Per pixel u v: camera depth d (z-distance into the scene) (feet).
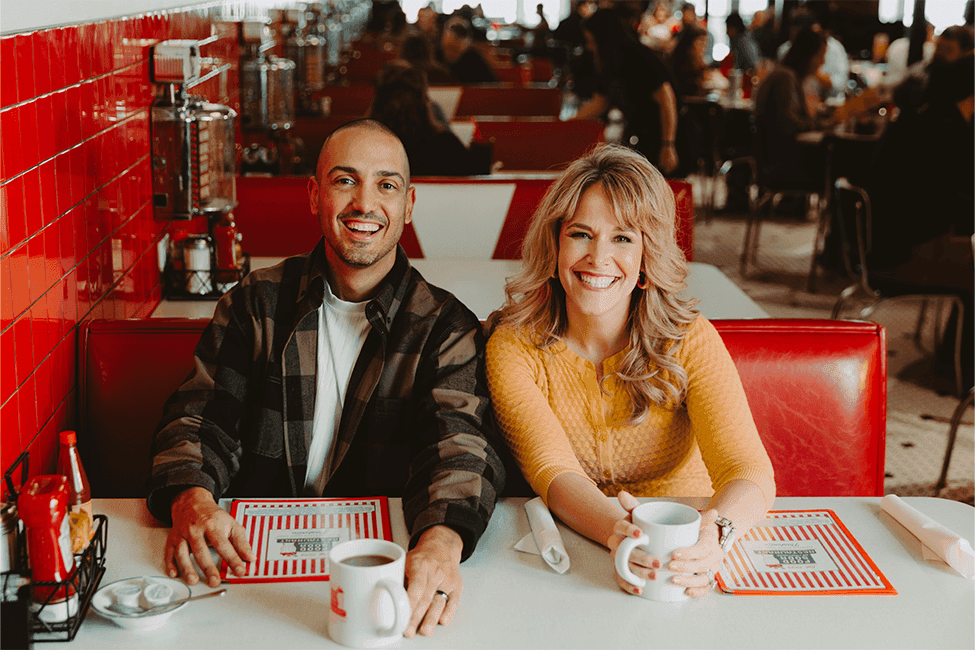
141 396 5.96
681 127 21.72
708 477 5.66
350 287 5.32
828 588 4.05
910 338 15.03
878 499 4.97
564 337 5.47
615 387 5.38
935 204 11.55
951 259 11.83
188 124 7.44
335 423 5.39
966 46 11.93
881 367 6.17
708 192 25.94
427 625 3.67
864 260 12.12
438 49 28.91
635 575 3.96
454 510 4.40
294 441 5.32
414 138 13.52
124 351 5.91
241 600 3.88
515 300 5.54
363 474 5.34
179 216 7.52
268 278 5.44
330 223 5.14
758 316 7.97
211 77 10.08
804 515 4.76
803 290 17.17
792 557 4.32
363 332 5.37
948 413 12.22
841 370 6.08
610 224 5.08
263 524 4.55
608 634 3.69
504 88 20.72
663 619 3.80
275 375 5.34
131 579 3.87
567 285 5.23
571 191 5.11
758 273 18.26
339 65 24.94
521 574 4.16
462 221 10.78
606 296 5.16
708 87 27.40
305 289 5.35
